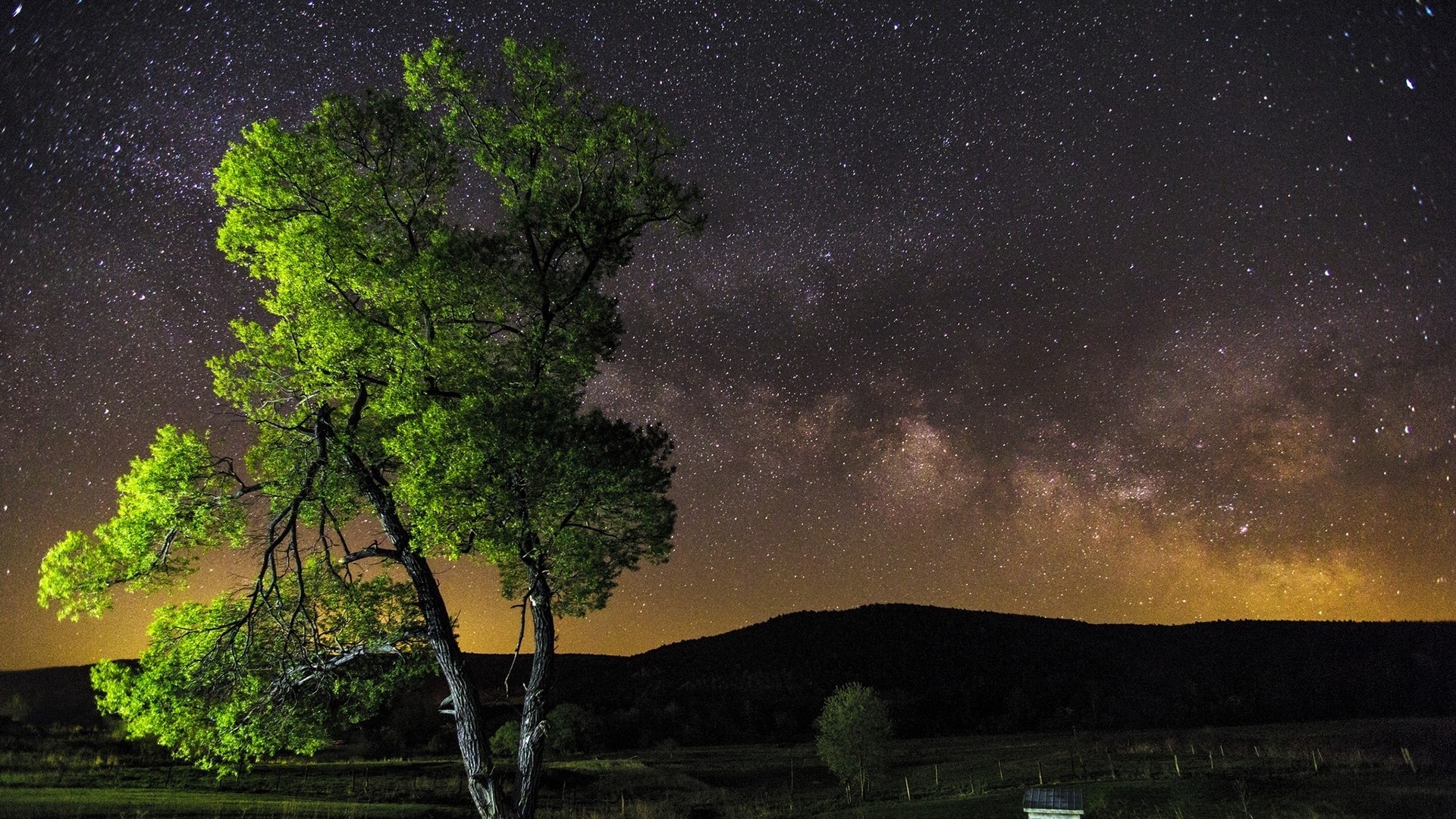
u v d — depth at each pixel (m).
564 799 39.06
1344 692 84.81
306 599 13.41
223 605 13.23
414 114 13.83
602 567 14.06
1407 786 28.39
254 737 12.79
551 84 14.59
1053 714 86.38
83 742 38.28
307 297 12.48
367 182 13.30
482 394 12.34
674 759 61.44
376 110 13.55
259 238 12.79
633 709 88.12
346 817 27.52
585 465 13.02
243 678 12.77
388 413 12.26
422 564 13.59
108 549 12.41
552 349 14.05
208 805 26.75
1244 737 52.31
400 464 13.55
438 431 11.62
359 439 13.33
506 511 12.41
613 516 13.91
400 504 13.69
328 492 13.00
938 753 58.97
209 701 12.72
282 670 13.12
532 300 14.13
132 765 34.16
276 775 35.47
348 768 38.75
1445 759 33.19
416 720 54.44
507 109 14.48
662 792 42.06
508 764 45.47
